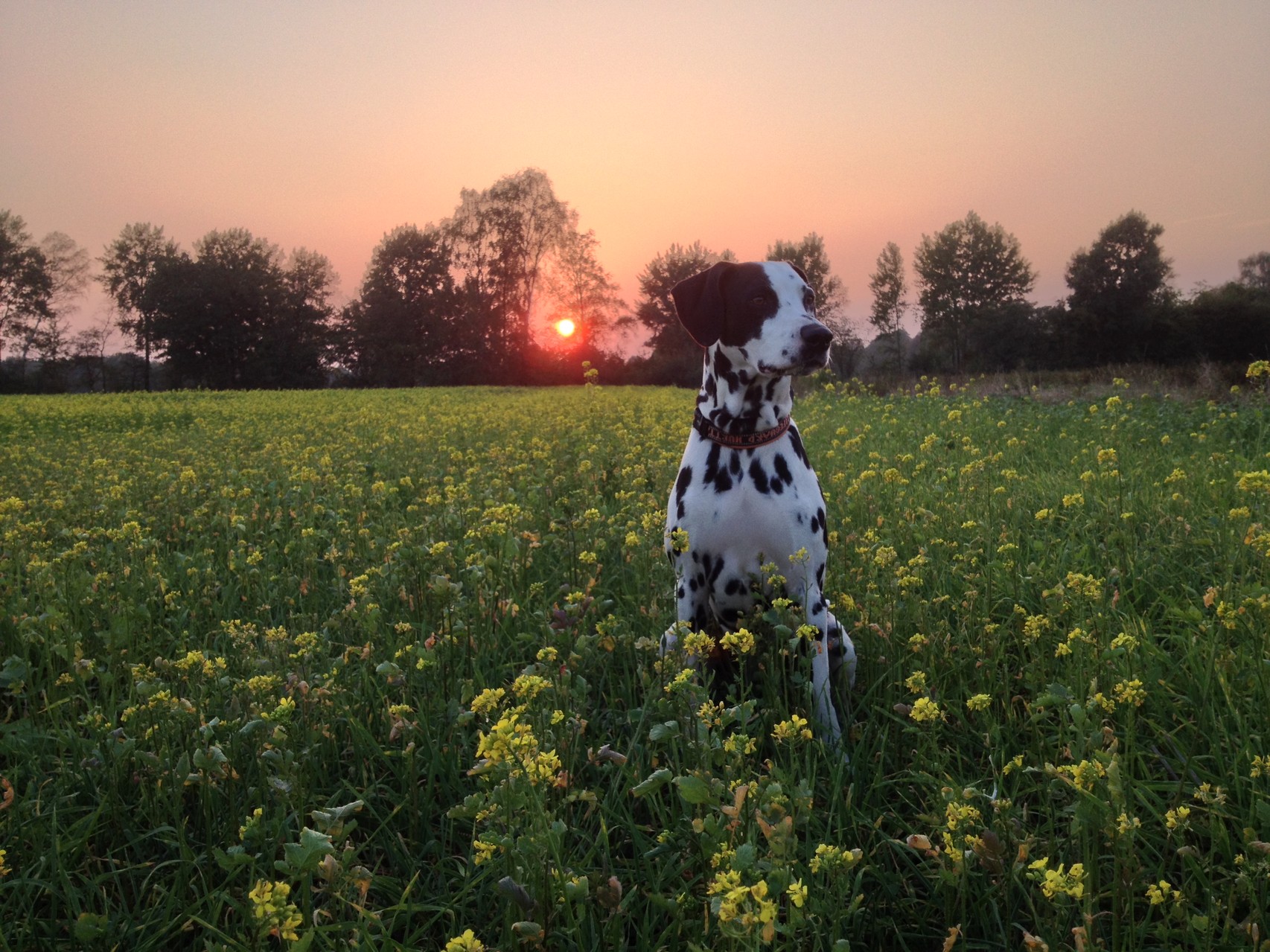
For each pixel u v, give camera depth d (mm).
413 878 2018
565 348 70375
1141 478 5703
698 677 2871
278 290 71875
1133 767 2525
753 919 1391
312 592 4434
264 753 2309
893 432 10016
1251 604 2611
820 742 2629
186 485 7223
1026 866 1924
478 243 70000
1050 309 55500
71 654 3246
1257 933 1604
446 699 3143
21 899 2104
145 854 2422
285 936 1513
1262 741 2432
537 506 5992
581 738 2803
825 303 63219
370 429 13602
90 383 72750
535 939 1723
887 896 2107
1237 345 51906
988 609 3559
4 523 5496
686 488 3689
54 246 71438
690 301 3889
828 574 4309
